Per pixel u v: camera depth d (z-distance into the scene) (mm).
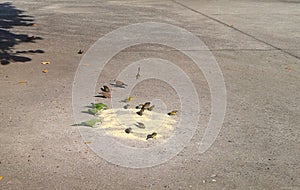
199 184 4430
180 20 12750
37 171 4574
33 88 6684
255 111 6145
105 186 4363
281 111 6180
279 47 9828
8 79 7062
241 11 15109
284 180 4543
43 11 13992
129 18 12852
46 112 5836
